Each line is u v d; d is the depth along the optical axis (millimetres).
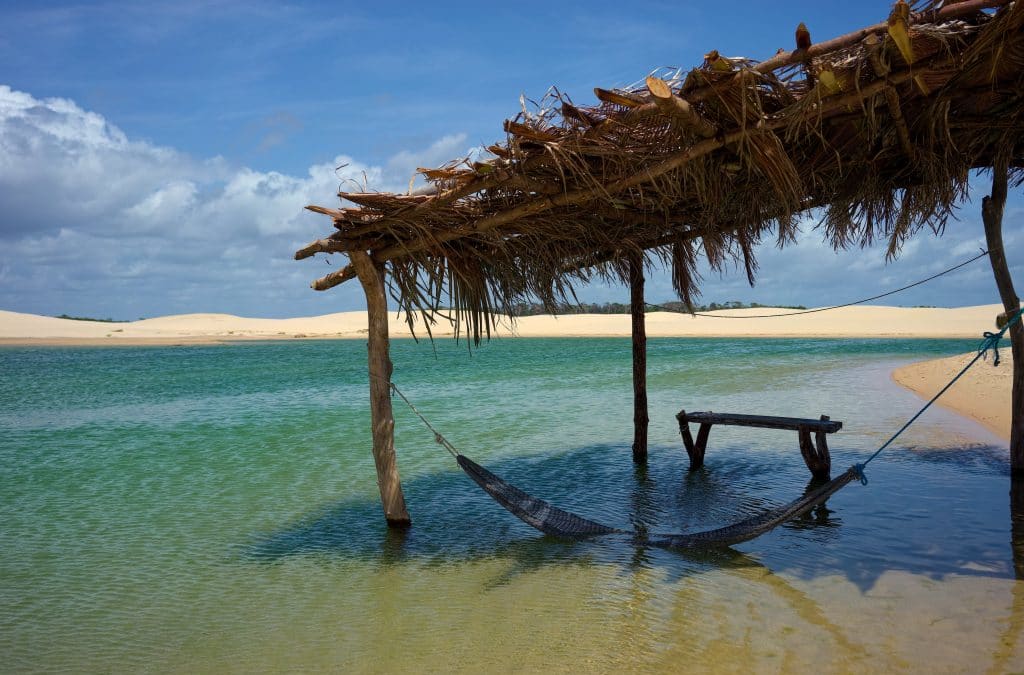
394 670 4309
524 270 7398
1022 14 4133
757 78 4719
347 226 6812
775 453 10148
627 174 5605
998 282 7383
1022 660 4062
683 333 57781
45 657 4578
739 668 4125
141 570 6184
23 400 19562
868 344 40094
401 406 16203
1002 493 7480
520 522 7422
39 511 8094
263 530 7309
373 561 6336
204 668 4402
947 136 5270
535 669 4250
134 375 28000
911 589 5145
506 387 20141
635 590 5422
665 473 9234
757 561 5895
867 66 4668
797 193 5543
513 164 5570
